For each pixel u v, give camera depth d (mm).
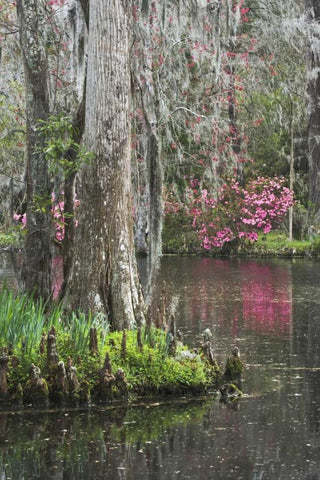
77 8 14086
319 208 31891
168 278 21406
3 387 8938
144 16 17578
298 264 26297
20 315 9500
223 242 29891
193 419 8703
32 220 11539
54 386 9062
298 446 7816
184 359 9992
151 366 9609
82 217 10906
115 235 10828
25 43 11648
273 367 11086
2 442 7871
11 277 19922
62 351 9453
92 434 8141
